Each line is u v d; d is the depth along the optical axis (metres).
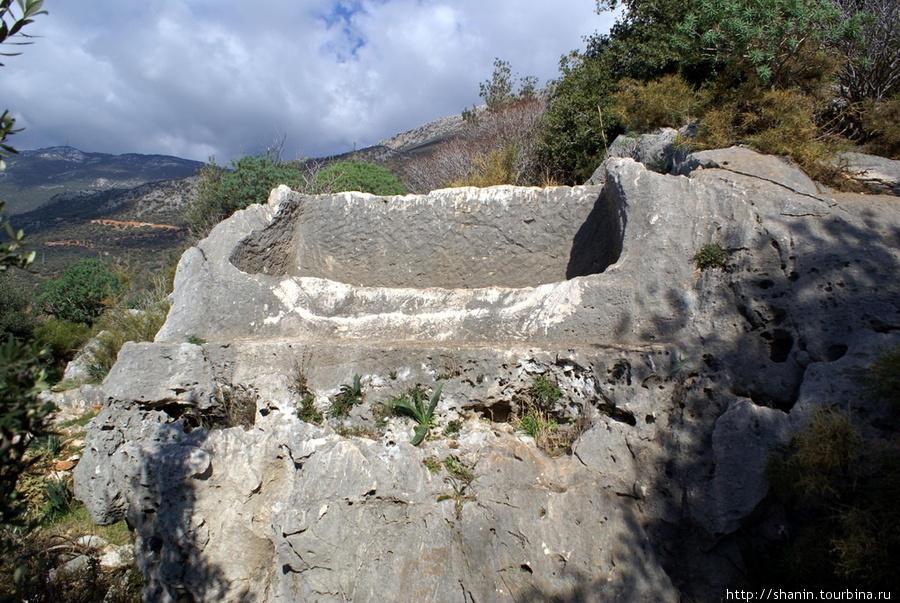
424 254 6.93
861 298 4.44
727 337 4.74
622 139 9.59
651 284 5.13
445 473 4.71
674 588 4.09
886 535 3.42
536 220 6.64
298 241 7.34
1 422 2.20
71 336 13.45
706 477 4.20
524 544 4.32
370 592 4.52
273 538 4.94
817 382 4.12
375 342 5.54
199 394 5.59
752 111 6.94
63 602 4.86
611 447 4.55
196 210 15.71
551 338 5.28
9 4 2.31
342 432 5.12
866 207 4.98
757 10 6.84
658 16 11.68
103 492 5.66
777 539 3.97
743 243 4.98
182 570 5.00
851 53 7.31
